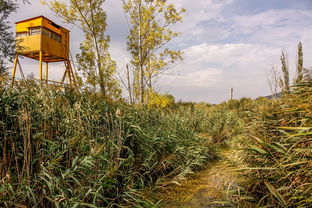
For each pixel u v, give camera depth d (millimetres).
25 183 1990
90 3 9375
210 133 6621
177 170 3715
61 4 9172
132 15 9500
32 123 2475
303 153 2020
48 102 2930
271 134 3053
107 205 2408
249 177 2566
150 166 3482
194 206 2496
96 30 9500
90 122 3291
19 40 10656
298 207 1608
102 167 2627
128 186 2646
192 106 12383
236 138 4699
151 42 9156
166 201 2676
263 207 1797
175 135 4754
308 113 2305
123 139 3131
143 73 9078
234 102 13008
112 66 8781
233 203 2078
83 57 8961
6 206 1759
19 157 2336
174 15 9188
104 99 4070
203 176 3631
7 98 2508
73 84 3805
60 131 2830
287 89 3877
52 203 1993
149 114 5105
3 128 2273
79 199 2051
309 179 1810
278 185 2080
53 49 11805
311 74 3205
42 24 11062
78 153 2564
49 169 2215
